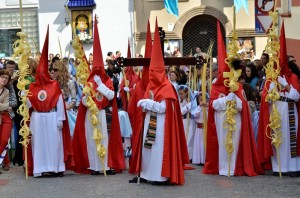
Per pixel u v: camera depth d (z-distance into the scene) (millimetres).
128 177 9867
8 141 10641
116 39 24078
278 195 8398
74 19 23828
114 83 13648
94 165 10172
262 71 11766
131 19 24031
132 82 12625
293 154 9859
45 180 9750
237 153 9922
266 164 10094
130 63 10000
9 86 10695
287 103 9812
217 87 10055
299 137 9852
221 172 9977
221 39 10094
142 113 9320
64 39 23938
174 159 9070
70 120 11172
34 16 24250
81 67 10047
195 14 24109
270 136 9844
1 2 24297
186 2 24125
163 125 9086
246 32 23750
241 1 23406
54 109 10008
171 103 9078
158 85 9133
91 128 10133
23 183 9531
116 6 23984
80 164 10266
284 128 9828
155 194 8531
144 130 9258
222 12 24000
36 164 9969
